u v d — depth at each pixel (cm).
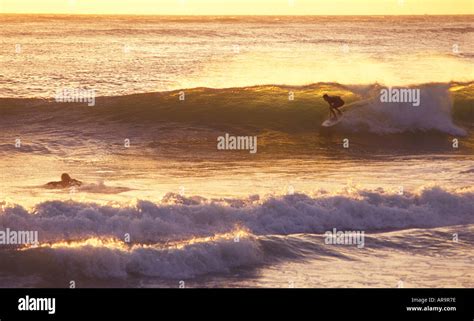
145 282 1717
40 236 1906
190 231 2038
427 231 2180
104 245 1795
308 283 1741
